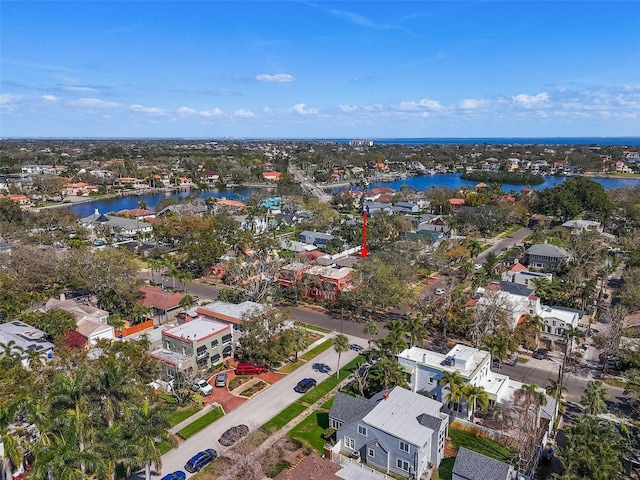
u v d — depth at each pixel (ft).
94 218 574.97
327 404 214.07
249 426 196.75
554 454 166.61
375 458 175.11
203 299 347.56
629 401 208.23
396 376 208.85
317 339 284.41
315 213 629.92
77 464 129.08
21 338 239.91
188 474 166.81
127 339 266.98
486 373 220.02
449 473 170.40
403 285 318.65
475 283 347.77
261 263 386.52
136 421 145.79
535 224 644.69
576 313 298.97
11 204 568.41
